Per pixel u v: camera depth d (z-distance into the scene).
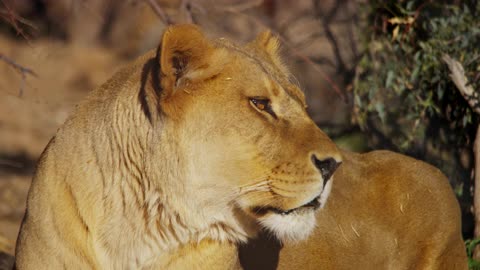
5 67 24.83
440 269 10.49
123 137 8.06
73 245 8.07
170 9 16.72
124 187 8.06
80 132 8.34
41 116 22.84
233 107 7.75
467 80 12.16
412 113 13.25
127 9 28.33
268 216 8.00
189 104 7.71
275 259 9.42
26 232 8.41
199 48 7.69
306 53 17.03
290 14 21.45
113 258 8.14
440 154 13.16
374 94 13.65
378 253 10.23
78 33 28.94
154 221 8.03
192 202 7.89
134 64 8.58
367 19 13.99
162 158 7.82
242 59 7.89
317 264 9.71
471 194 12.58
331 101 16.23
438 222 10.48
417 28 13.05
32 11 29.55
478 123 12.29
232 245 8.38
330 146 7.87
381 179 10.41
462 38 12.37
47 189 8.27
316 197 7.95
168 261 8.19
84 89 26.06
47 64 26.41
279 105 7.90
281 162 7.79
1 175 19.02
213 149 7.77
